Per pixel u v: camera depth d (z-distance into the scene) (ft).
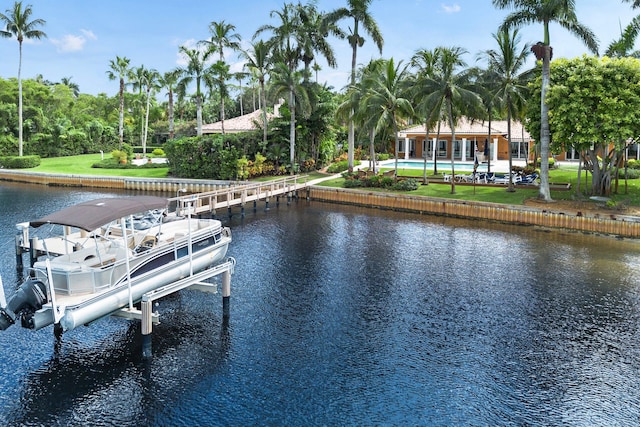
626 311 57.36
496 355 46.73
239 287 64.59
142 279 51.55
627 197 114.93
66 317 41.81
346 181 145.28
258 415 37.55
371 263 76.79
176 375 42.73
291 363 44.93
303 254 81.92
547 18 109.91
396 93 140.36
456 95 123.13
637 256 81.51
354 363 45.06
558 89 104.58
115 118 343.87
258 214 121.60
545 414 37.86
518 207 110.01
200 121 188.85
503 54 124.36
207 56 185.68
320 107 178.40
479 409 38.45
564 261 78.43
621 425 36.52
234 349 47.42
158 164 200.54
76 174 180.34
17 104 270.46
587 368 44.42
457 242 91.71
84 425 36.19
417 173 163.63
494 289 64.90
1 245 84.07
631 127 102.22
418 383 41.91
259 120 204.33
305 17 171.32
